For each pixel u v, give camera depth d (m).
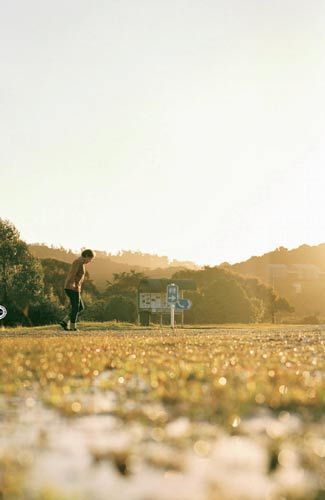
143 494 3.06
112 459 3.74
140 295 62.72
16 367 8.71
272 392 6.19
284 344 14.41
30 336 18.81
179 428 4.71
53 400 5.86
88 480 3.31
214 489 3.14
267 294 90.62
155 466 3.61
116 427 4.77
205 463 3.68
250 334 20.48
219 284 66.00
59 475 3.41
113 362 9.80
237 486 3.19
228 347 13.13
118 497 3.01
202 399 5.93
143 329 27.95
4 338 17.14
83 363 9.43
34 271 72.38
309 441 4.16
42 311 70.25
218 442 4.24
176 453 3.91
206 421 5.00
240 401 5.73
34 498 2.97
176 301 31.19
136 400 6.07
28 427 4.77
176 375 7.66
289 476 3.38
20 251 72.38
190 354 10.90
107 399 6.16
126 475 3.42
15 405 5.86
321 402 5.80
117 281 121.88
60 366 8.99
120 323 32.03
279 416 5.21
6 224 72.69
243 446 4.12
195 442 4.24
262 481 3.29
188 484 3.24
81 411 5.45
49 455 3.86
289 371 8.03
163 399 6.09
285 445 4.09
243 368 8.62
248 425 4.82
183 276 84.19
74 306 22.47
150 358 10.31
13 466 3.54
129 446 4.07
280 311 109.88
